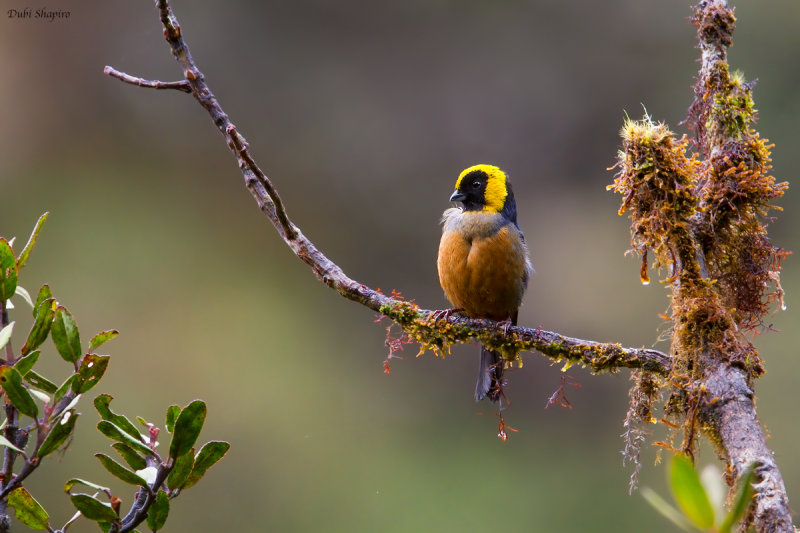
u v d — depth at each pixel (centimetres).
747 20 1627
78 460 1249
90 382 339
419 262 1728
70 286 1642
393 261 1734
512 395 1488
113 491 1225
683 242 434
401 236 1736
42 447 328
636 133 441
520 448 1449
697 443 407
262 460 1405
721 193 445
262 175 494
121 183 1752
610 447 1425
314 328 1642
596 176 1716
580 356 503
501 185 699
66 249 1684
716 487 222
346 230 1744
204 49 1788
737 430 375
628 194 445
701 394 399
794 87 1605
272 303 1666
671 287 451
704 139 470
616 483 1372
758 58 1622
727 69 459
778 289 452
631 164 441
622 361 481
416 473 1411
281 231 527
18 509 341
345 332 1634
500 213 691
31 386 370
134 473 326
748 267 450
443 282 700
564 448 1440
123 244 1697
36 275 1642
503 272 670
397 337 600
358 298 550
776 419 1309
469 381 1516
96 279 1645
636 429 469
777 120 1592
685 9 1716
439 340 550
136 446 332
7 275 349
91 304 1611
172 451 327
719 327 418
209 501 1304
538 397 1485
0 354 369
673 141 438
